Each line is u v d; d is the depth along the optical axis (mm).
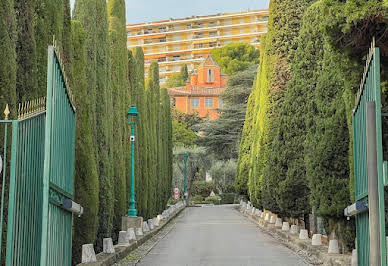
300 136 19734
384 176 6527
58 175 7691
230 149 61875
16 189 6523
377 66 6703
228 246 19062
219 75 107812
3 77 8133
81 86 13109
